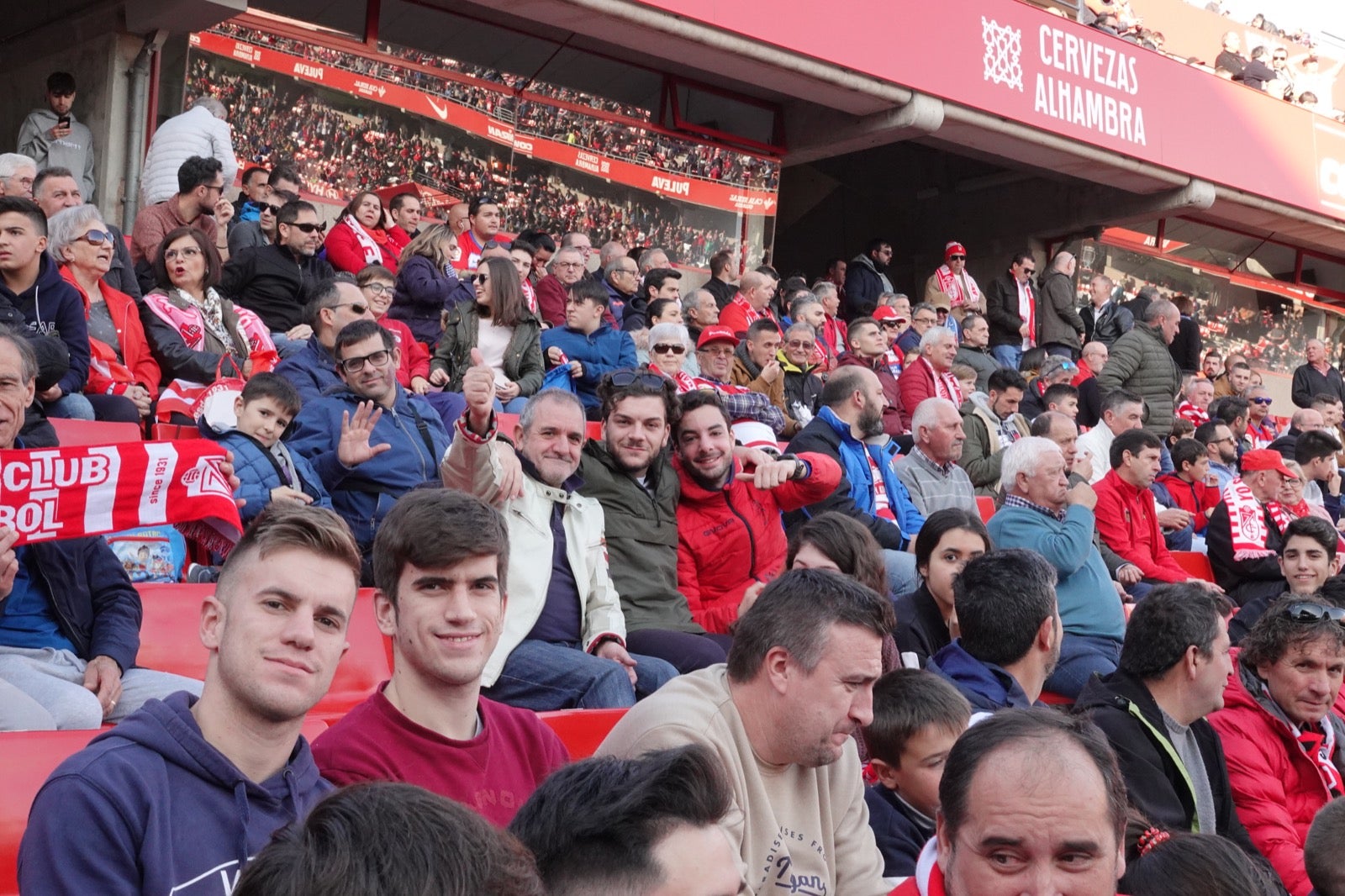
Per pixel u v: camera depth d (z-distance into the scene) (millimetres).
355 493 4789
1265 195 16422
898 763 3225
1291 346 19438
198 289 6645
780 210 19141
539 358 7469
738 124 14102
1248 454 8008
